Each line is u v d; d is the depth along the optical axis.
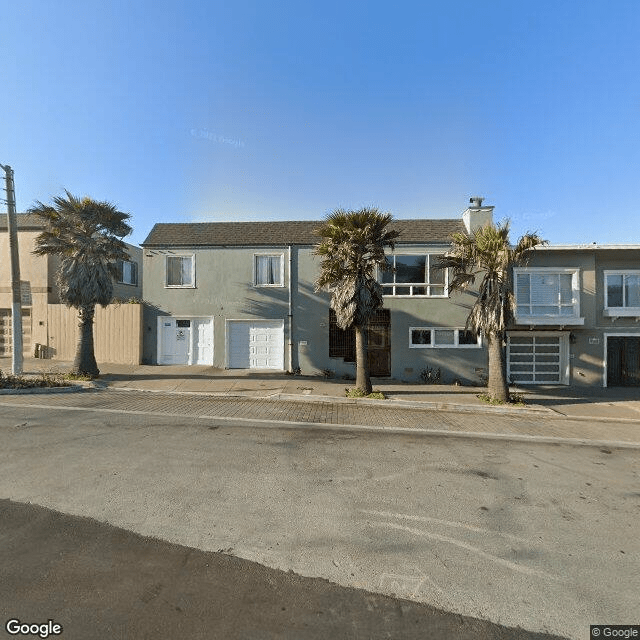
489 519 4.31
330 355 15.88
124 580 3.10
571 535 4.01
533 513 4.49
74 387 11.79
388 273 16.00
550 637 2.66
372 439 7.47
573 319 15.34
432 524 4.16
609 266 16.02
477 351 15.64
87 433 7.20
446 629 2.70
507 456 6.70
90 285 12.78
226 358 16.02
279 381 13.90
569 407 11.79
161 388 12.27
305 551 3.58
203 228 17.55
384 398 11.75
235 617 2.74
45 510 4.21
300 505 4.50
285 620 2.72
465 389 13.95
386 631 2.66
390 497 4.80
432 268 15.97
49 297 17.97
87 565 3.28
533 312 15.88
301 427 8.23
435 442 7.43
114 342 16.16
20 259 18.09
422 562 3.47
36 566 3.25
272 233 17.05
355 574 3.27
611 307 15.90
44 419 8.21
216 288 16.19
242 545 3.64
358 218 11.39
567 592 3.12
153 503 4.44
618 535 4.04
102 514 4.16
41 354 16.83
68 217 12.91
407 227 16.98
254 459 6.04
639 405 12.16
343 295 11.52
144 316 16.23
